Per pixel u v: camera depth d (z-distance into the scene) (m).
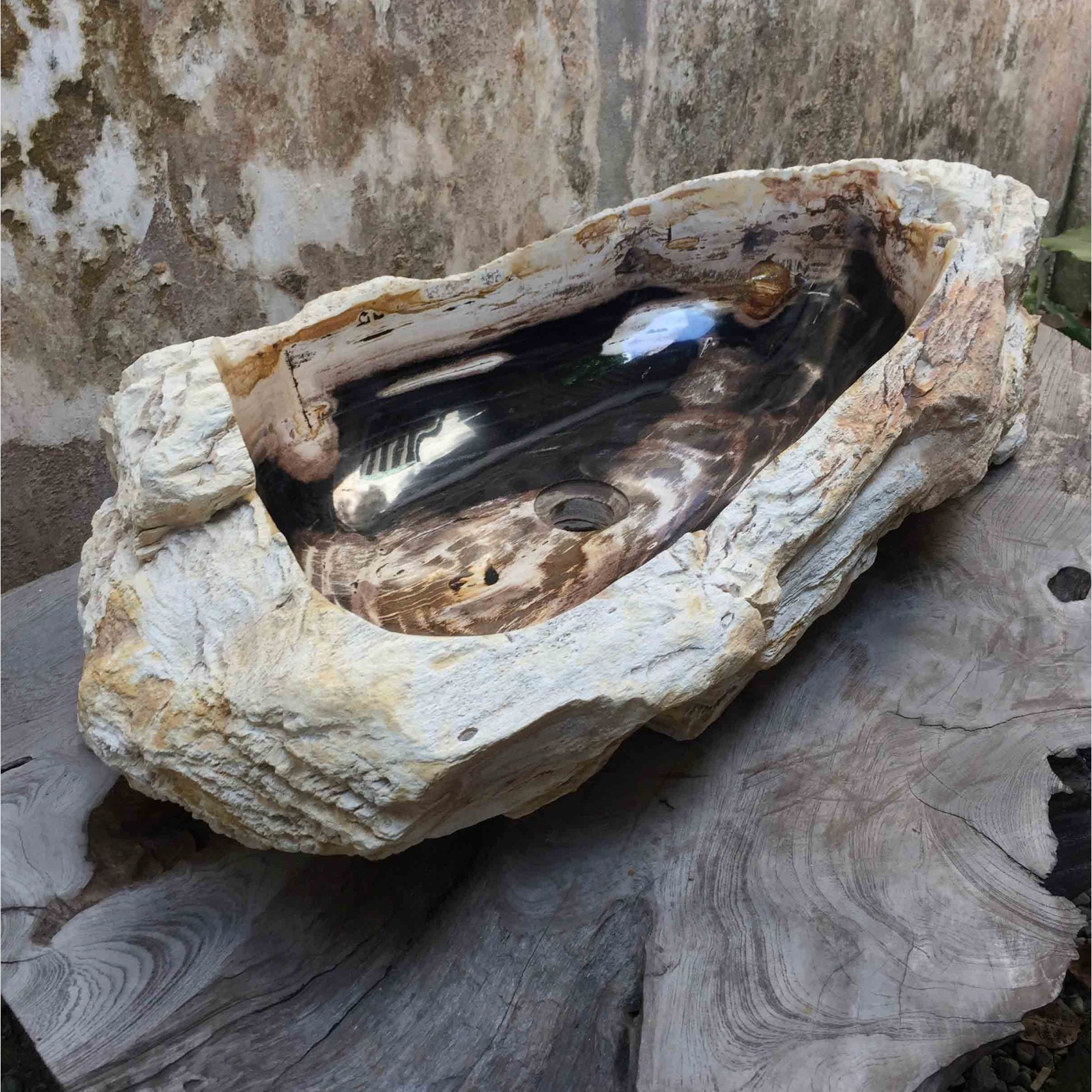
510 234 1.97
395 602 1.09
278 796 0.85
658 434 1.38
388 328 1.29
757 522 0.96
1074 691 1.23
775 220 1.46
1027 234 1.36
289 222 1.65
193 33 1.43
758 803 1.10
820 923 0.98
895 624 1.33
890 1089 0.85
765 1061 0.87
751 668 1.02
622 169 2.11
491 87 1.80
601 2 1.88
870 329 1.33
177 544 0.96
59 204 1.42
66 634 1.37
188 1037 0.91
